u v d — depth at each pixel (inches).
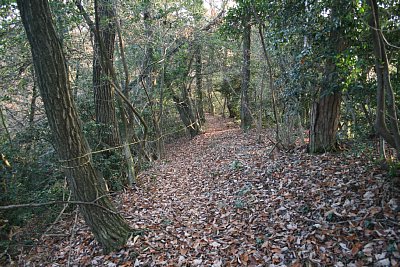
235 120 800.9
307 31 181.3
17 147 288.0
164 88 499.8
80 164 161.6
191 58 530.0
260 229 171.8
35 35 136.6
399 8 139.5
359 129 216.5
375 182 167.2
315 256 133.8
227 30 257.3
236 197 228.5
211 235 180.4
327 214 158.1
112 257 170.2
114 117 309.4
